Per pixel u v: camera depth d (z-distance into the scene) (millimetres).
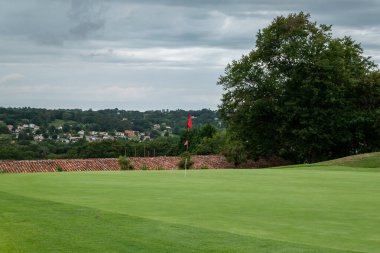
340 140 49094
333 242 8172
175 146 82500
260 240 7918
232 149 53594
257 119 50719
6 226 8992
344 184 18047
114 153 74125
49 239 7945
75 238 8023
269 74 50156
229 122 52281
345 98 50625
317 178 20906
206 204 12453
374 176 22031
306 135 47281
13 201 12102
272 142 51531
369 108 51031
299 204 12469
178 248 7375
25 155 69375
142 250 7273
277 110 48031
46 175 21969
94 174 23047
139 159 47219
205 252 7148
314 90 46812
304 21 50562
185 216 10648
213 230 8695
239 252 7141
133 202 12805
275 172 25031
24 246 7480
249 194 14664
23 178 20297
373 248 7777
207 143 76312
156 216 10633
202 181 19188
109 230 8648
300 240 8297
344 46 52812
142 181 19156
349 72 50188
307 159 52750
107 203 12617
